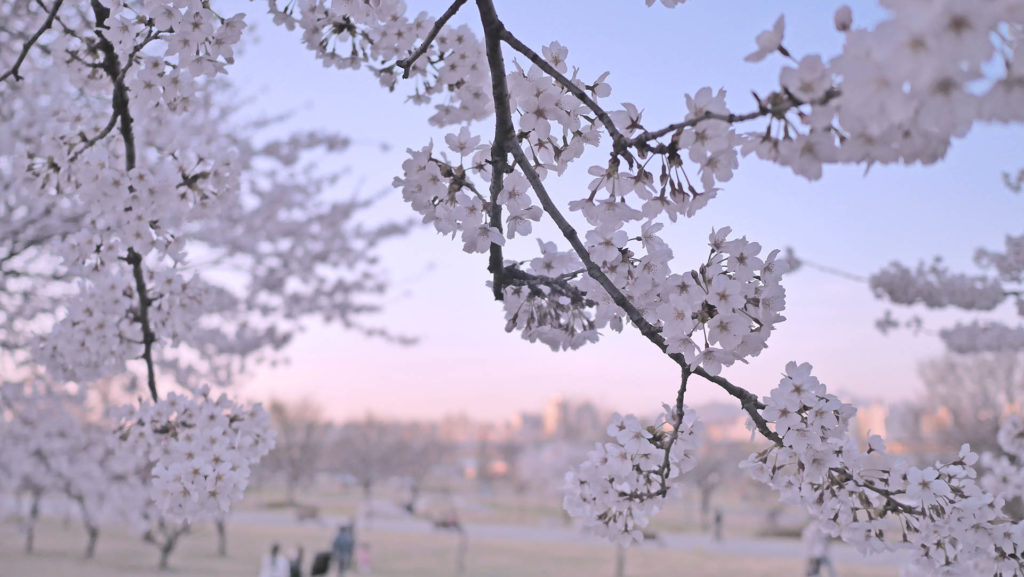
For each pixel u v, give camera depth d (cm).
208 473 268
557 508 5494
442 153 218
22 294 650
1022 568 223
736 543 3050
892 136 123
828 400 193
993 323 802
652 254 224
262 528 3139
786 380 196
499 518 4462
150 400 296
